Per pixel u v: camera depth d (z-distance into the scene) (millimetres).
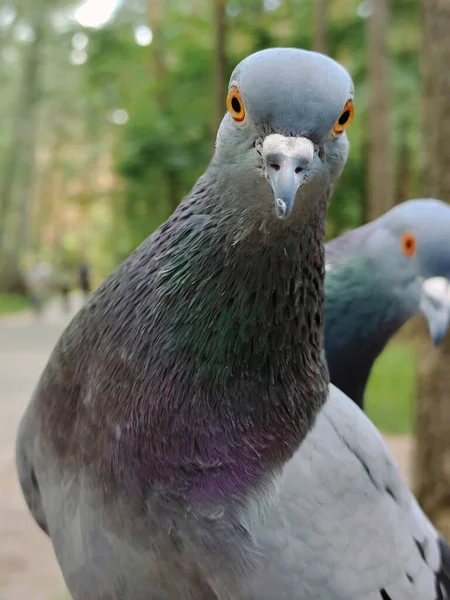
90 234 5586
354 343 391
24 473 291
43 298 3027
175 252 259
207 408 253
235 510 253
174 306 256
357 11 1880
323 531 262
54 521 274
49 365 276
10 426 892
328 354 388
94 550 262
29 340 1702
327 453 270
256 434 257
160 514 252
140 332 257
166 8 2172
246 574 255
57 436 268
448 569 302
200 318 254
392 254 387
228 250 255
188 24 2100
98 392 258
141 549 255
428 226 380
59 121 4090
